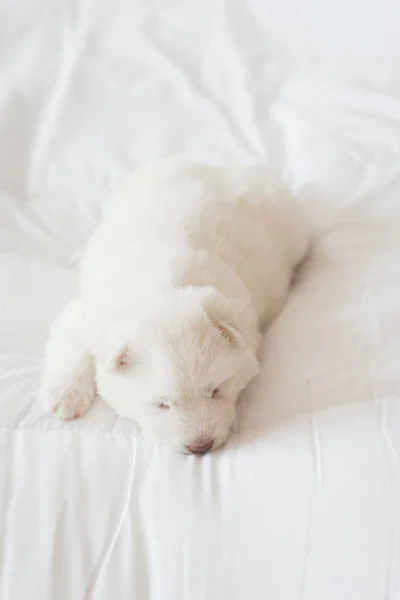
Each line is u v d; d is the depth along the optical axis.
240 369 0.59
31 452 0.56
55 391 0.59
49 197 0.80
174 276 0.59
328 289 0.66
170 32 0.91
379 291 0.64
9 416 0.58
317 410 0.57
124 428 0.58
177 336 0.56
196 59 0.90
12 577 0.51
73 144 0.84
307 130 0.82
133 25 0.91
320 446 0.55
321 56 0.91
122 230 0.65
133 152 0.83
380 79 0.87
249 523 0.52
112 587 0.50
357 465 0.53
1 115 0.84
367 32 0.89
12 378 0.61
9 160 0.83
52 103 0.86
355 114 0.83
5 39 0.89
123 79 0.88
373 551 0.50
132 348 0.56
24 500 0.53
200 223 0.65
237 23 0.91
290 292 0.70
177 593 0.50
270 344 0.63
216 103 0.87
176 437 0.56
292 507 0.52
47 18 0.90
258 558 0.51
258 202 0.70
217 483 0.54
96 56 0.89
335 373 0.59
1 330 0.65
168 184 0.69
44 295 0.68
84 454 0.56
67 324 0.63
